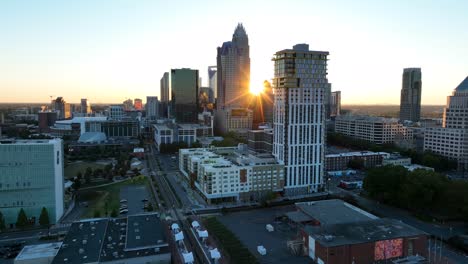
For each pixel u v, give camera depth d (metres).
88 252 146.38
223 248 173.38
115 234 168.25
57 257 141.12
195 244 178.75
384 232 165.25
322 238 159.00
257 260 161.75
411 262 152.12
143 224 178.12
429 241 178.88
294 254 168.62
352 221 184.38
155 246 152.25
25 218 199.25
